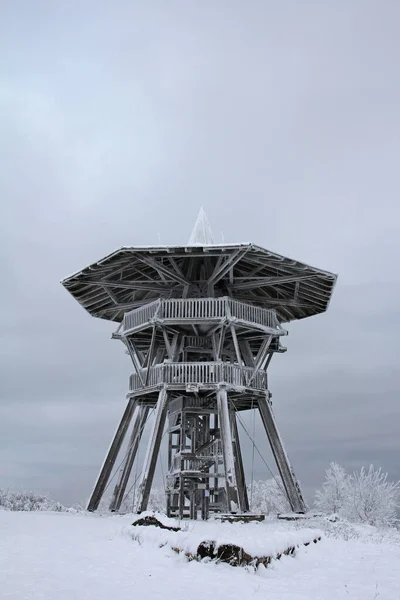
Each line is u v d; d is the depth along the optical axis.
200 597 10.39
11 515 24.17
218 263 29.75
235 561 13.32
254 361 33.81
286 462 30.92
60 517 24.77
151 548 14.90
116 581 11.19
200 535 14.57
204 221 34.31
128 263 30.06
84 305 36.00
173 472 30.19
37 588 10.03
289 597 10.80
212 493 33.09
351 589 11.86
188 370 29.88
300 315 37.97
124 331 32.47
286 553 15.20
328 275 30.53
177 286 32.53
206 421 33.06
